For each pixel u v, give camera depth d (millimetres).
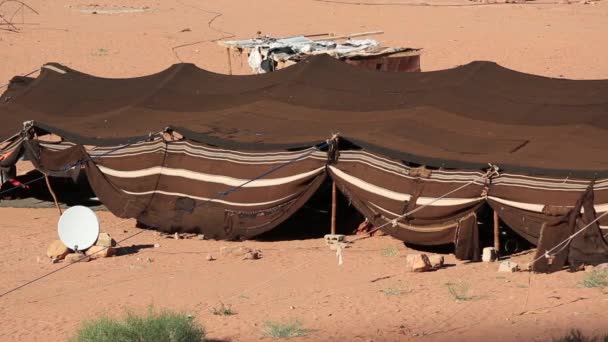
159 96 37688
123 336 18922
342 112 34156
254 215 30859
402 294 23516
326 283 25172
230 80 39125
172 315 19891
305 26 82875
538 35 77875
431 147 30188
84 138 34094
